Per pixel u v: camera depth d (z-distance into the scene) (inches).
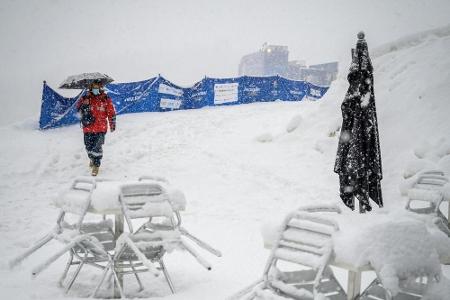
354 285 134.1
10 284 191.6
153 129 641.6
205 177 438.6
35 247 196.1
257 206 357.4
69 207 196.5
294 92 1002.7
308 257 133.9
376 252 123.1
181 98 852.0
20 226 304.2
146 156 521.3
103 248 183.2
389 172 401.7
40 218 324.2
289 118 678.5
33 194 396.8
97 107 447.2
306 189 386.6
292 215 143.6
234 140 570.3
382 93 514.6
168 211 187.9
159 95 804.0
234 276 209.5
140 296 182.2
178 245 186.4
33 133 605.0
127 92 767.1
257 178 422.0
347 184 323.9
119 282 179.5
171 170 464.8
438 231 146.4
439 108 450.3
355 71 324.5
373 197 329.7
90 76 551.2
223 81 901.8
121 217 202.4
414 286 138.4
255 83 943.0
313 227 138.0
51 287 188.4
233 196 382.9
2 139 560.7
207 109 836.0
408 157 408.8
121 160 506.6
